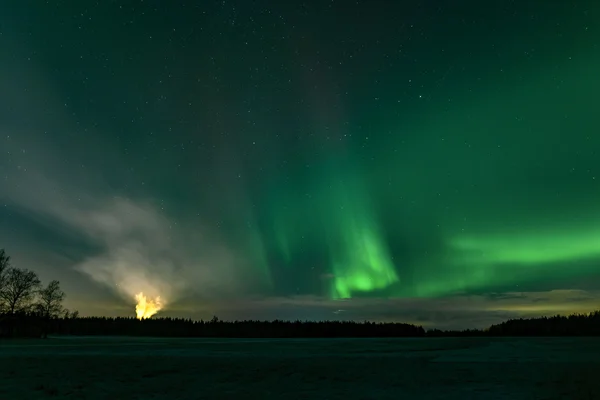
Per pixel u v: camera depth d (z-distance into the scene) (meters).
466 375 24.11
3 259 67.31
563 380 22.19
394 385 20.80
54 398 16.97
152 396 17.75
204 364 28.88
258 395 18.11
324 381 21.89
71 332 81.06
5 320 65.69
